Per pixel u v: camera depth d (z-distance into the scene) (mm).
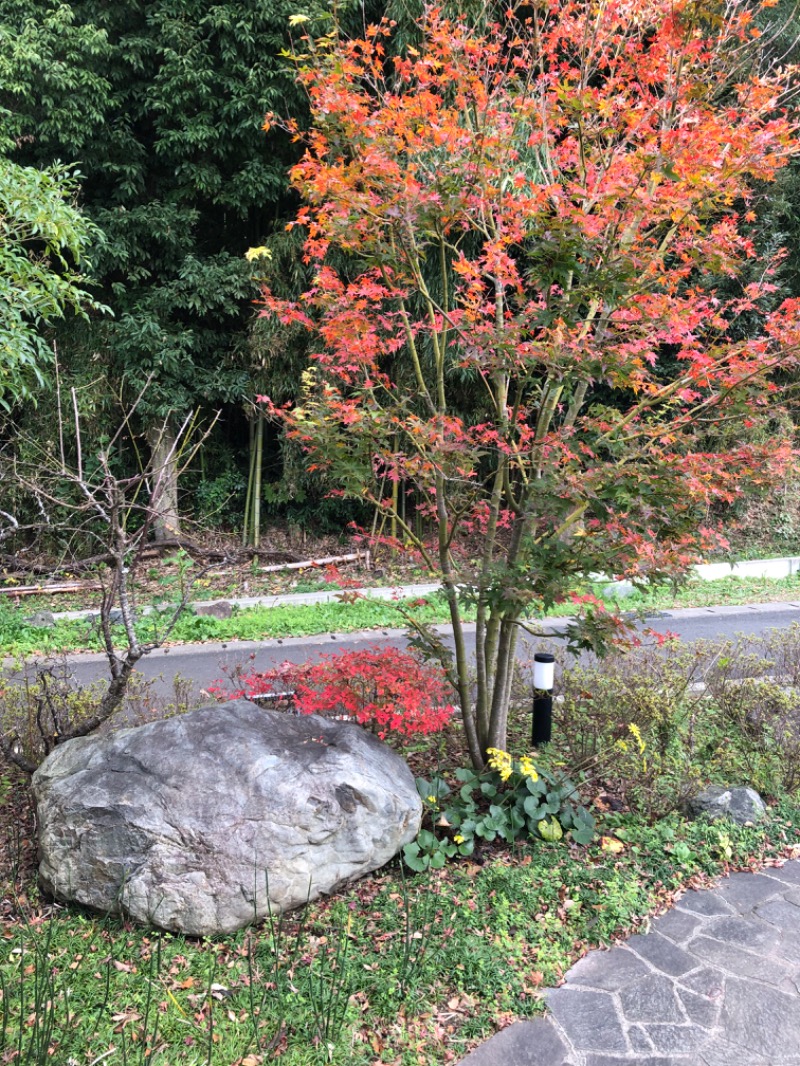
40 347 5871
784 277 10570
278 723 3330
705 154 3002
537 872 3242
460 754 4238
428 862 3225
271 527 12094
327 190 3215
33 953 2719
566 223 2822
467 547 4609
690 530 3254
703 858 3428
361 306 3412
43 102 8703
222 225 11102
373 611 8453
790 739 4344
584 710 4551
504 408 3672
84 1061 2270
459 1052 2389
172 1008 2486
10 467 3953
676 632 7609
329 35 3539
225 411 11859
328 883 3010
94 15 9070
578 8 3768
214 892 2812
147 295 10211
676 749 4125
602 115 3488
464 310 3506
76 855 2916
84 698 4324
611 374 3025
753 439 5922
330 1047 2344
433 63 3443
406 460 3170
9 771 3965
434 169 3350
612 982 2713
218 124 9492
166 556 10641
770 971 2760
